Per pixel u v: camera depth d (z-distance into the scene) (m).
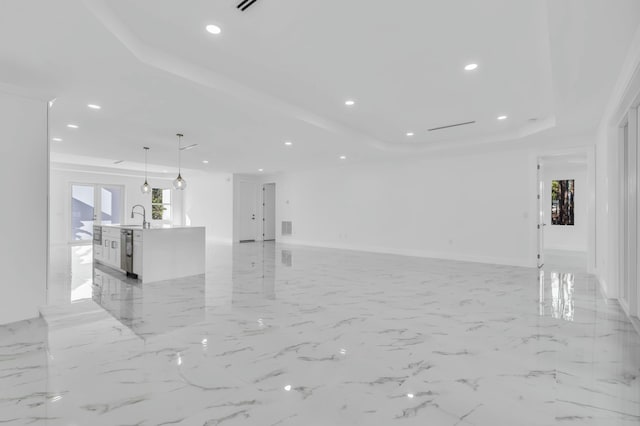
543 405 1.96
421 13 2.71
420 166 8.54
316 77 3.96
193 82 3.63
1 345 2.84
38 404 1.96
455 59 3.49
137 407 1.93
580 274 6.04
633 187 3.54
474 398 2.04
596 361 2.53
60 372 2.36
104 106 4.40
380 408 1.93
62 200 10.70
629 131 3.59
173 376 2.30
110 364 2.48
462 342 2.90
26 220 3.54
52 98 3.85
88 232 11.30
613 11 2.35
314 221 10.96
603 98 4.07
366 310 3.83
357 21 2.83
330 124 5.70
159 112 4.66
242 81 4.08
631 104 3.45
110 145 6.94
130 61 3.13
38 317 3.59
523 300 4.26
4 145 3.40
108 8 2.62
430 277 5.76
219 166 10.23
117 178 11.99
